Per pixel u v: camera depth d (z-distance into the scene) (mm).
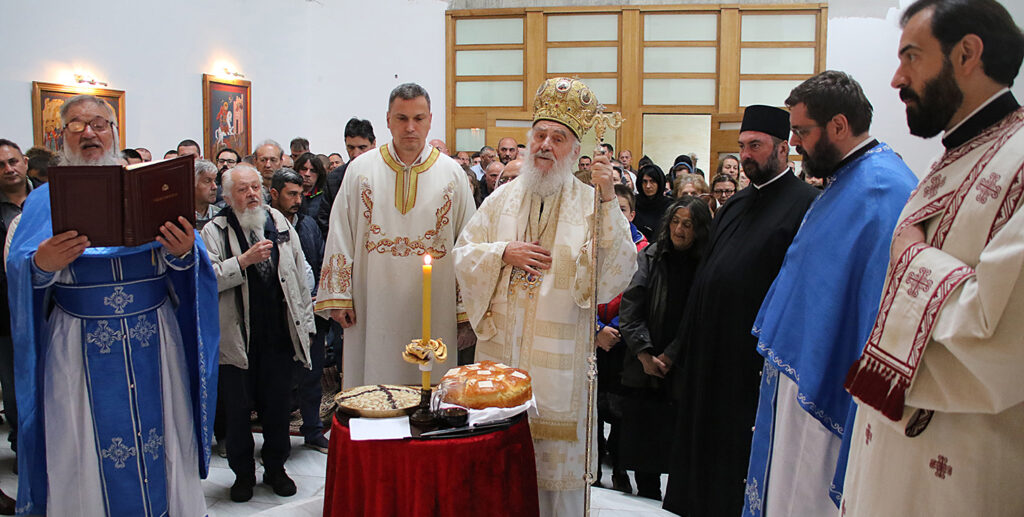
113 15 7434
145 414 2529
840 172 2031
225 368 3277
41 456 2484
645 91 11438
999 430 1291
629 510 3131
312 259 4188
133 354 2498
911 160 10234
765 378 2182
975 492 1302
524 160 2547
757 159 2525
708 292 2566
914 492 1388
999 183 1282
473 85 11641
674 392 3178
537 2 11352
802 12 10781
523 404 2133
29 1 6492
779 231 2449
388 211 2877
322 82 11258
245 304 3295
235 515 3201
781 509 2064
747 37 11047
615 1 11258
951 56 1345
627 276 2443
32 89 6547
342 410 2145
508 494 2066
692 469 2600
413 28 11391
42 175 4680
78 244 2225
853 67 10484
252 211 3336
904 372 1346
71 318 2439
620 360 3520
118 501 2492
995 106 1356
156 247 2549
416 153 2887
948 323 1257
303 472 3732
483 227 2635
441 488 1955
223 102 9164
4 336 3596
